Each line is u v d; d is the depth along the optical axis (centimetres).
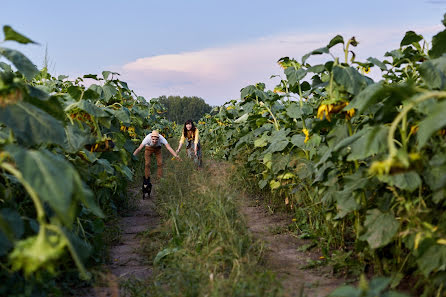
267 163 622
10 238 197
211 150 1622
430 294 279
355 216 379
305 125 524
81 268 177
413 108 279
